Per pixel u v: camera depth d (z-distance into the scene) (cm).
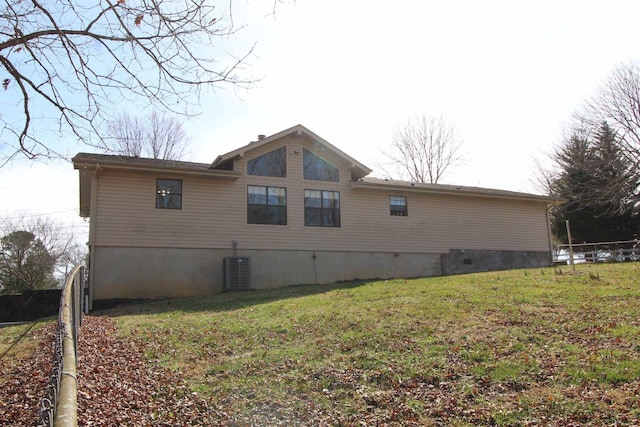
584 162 3228
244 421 537
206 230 1816
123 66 555
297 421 539
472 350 752
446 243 2317
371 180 2283
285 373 700
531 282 1423
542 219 2638
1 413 509
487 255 2417
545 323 887
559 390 580
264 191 1947
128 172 1725
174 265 1744
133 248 1694
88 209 2159
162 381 664
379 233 2161
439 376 653
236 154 1862
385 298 1283
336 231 2064
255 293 1677
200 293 1769
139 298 1672
